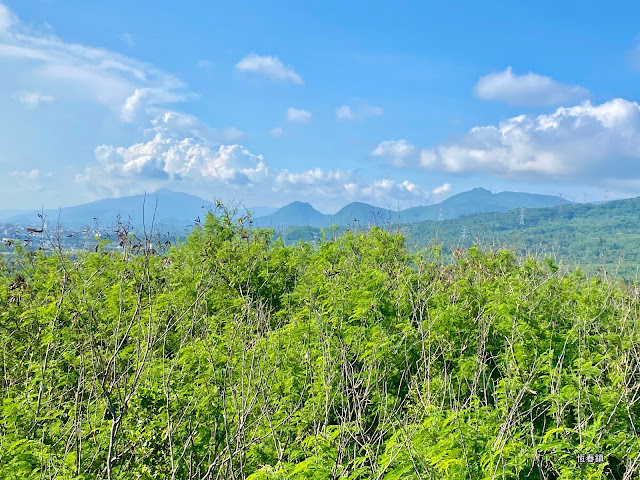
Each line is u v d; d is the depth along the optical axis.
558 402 5.45
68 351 6.71
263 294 12.59
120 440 5.45
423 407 5.45
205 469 5.39
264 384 5.72
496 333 8.59
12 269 12.23
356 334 7.94
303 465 4.18
